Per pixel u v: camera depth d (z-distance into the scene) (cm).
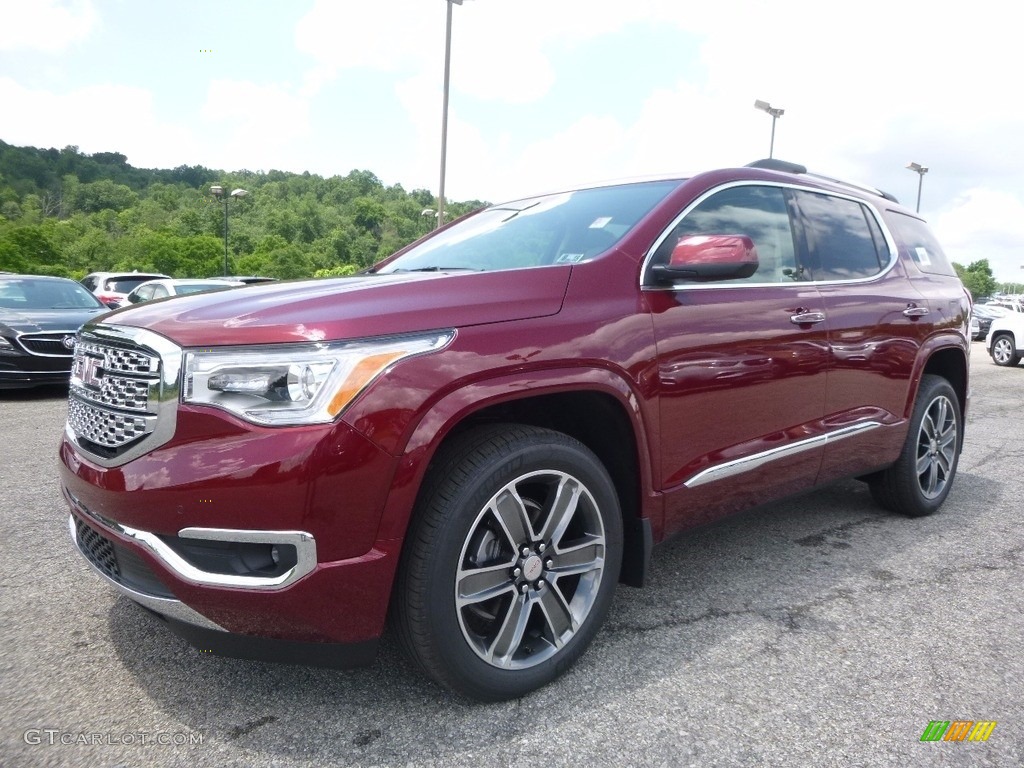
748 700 228
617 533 251
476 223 355
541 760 199
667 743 206
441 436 203
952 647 263
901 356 377
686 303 271
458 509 208
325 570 195
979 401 935
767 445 303
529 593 229
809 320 318
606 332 242
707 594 307
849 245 369
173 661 249
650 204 291
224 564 199
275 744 205
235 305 219
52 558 340
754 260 255
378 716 218
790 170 364
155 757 199
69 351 840
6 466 510
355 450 193
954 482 503
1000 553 360
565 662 238
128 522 203
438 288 224
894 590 314
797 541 374
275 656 205
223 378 195
